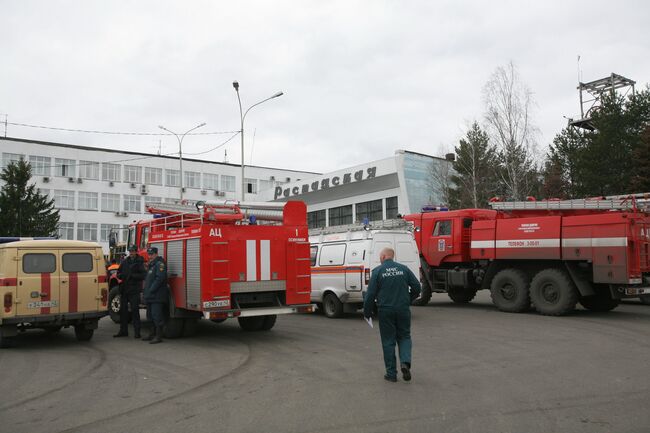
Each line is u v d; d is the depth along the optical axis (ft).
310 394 20.86
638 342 31.17
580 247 42.19
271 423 17.37
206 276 32.81
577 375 23.13
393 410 18.39
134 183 197.98
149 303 35.29
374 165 118.01
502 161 101.40
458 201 111.24
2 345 33.78
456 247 52.65
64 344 35.55
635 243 40.42
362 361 27.22
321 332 38.27
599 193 88.38
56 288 34.45
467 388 21.24
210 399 20.61
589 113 108.78
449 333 35.94
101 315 35.83
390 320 22.59
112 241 48.93
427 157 118.21
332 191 132.46
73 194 185.37
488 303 57.93
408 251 46.78
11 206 133.39
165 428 17.16
